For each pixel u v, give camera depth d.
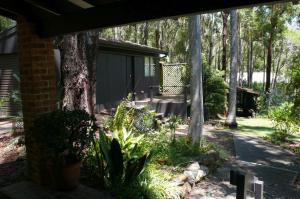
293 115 9.08
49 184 4.07
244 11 25.92
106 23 3.20
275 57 35.09
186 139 6.95
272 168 6.30
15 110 10.78
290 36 25.45
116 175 4.02
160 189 4.19
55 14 3.68
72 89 6.14
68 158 3.88
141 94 15.33
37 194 3.78
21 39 4.01
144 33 29.44
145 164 4.30
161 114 10.92
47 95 4.11
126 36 31.42
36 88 3.97
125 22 3.04
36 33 3.92
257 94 17.70
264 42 24.55
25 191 3.87
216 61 36.03
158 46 27.50
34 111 3.99
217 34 33.41
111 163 4.01
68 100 6.12
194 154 6.25
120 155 3.98
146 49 14.45
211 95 13.28
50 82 4.14
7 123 9.25
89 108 6.36
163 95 16.12
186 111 11.55
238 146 8.18
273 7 19.23
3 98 11.01
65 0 3.39
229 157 7.05
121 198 3.74
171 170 5.07
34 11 3.76
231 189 5.02
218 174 5.79
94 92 6.52
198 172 5.33
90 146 4.44
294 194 4.95
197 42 6.94
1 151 5.74
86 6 3.43
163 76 16.53
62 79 6.29
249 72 33.69
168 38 32.31
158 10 2.81
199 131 6.95
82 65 6.18
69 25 3.54
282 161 6.85
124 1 3.03
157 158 5.34
